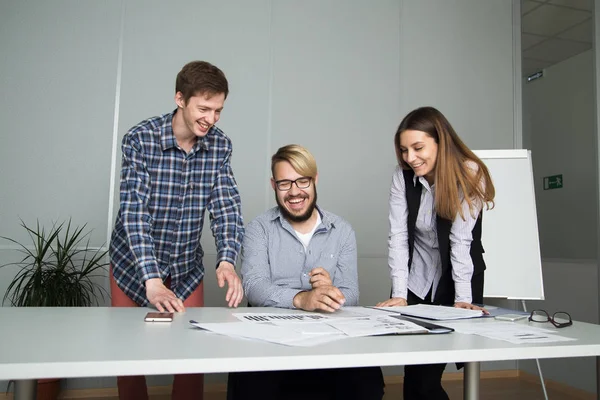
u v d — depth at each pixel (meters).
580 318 3.22
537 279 2.58
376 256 3.56
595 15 3.30
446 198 1.69
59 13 3.17
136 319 1.18
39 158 3.08
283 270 1.72
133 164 1.60
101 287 3.12
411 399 1.80
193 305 1.85
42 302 2.66
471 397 1.05
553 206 3.74
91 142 3.16
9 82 3.07
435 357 0.87
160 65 3.29
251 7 3.48
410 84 3.75
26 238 3.04
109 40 3.23
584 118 3.49
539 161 3.93
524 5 4.01
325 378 1.48
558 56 4.50
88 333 0.97
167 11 3.33
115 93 3.21
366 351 0.84
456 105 3.83
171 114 1.70
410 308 1.46
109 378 3.06
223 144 1.77
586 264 3.21
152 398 3.03
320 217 1.79
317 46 3.58
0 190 3.02
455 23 3.90
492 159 2.76
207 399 3.03
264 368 0.77
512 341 0.98
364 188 3.58
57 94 3.13
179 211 1.74
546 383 3.44
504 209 2.68
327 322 1.13
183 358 0.75
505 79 3.97
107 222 3.15
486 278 2.61
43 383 2.73
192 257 1.83
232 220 1.71
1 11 3.08
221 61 3.39
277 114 3.46
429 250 1.89
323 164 3.52
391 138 3.66
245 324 1.08
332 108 3.57
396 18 3.77
